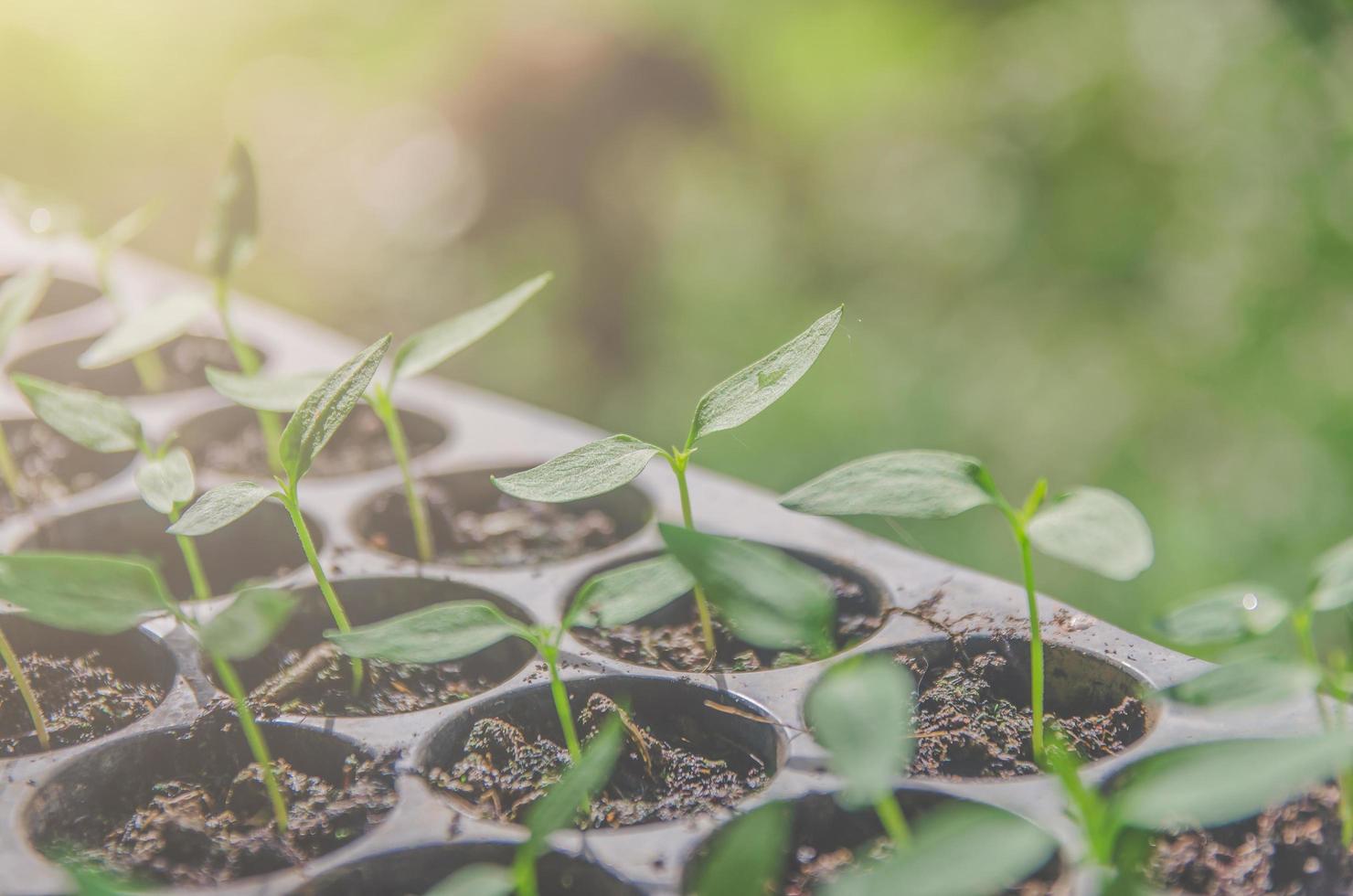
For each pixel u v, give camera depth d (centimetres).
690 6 123
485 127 125
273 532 42
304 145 145
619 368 115
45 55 137
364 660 38
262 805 34
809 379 101
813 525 41
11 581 32
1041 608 37
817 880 32
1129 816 29
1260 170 83
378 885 32
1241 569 78
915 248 106
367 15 144
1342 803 33
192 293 42
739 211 123
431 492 43
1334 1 74
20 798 34
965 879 28
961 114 106
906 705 35
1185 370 87
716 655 38
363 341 116
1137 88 92
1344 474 79
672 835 33
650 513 42
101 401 37
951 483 32
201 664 37
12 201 45
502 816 34
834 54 122
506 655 38
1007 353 96
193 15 143
